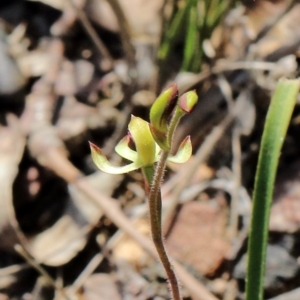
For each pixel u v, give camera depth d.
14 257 0.34
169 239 0.34
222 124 0.36
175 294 0.21
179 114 0.16
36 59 0.43
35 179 0.36
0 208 0.33
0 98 0.39
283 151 0.37
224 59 0.40
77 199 0.35
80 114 0.39
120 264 0.33
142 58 0.40
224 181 0.36
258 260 0.24
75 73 0.42
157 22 0.42
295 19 0.42
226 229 0.34
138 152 0.17
